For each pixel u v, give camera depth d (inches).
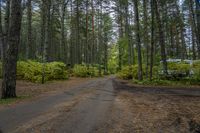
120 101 459.8
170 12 1456.7
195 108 387.5
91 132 254.7
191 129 273.0
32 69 885.2
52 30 1679.4
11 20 503.5
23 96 529.0
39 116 326.3
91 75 1568.7
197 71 877.2
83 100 469.4
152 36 898.1
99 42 2245.3
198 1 908.6
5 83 505.4
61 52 2273.6
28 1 1013.8
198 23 923.4
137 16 964.0
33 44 2283.5
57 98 499.2
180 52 1892.2
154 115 337.1
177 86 770.8
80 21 1726.1
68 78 1171.9
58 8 1451.8
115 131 260.7
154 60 1247.5
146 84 859.4
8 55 506.6
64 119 308.8
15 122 293.3
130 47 1470.2
